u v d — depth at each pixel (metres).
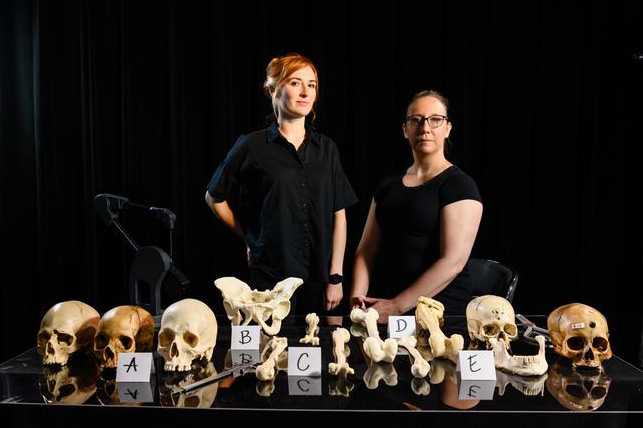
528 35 3.07
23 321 3.37
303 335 1.80
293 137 2.37
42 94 3.21
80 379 1.47
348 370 1.48
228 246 3.23
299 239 2.36
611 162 3.12
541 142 3.12
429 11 3.06
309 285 2.40
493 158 3.13
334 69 3.10
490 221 3.16
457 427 1.52
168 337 1.57
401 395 1.35
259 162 2.35
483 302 1.69
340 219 2.48
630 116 3.09
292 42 3.08
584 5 3.05
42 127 3.22
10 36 3.22
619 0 3.04
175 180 3.18
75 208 3.30
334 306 2.42
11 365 1.58
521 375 1.47
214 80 3.12
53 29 3.19
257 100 3.13
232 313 1.85
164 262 1.93
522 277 3.20
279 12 3.07
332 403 1.30
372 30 3.07
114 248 3.29
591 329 1.52
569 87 3.09
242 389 1.39
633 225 3.15
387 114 3.11
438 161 2.24
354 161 3.13
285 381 1.44
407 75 3.08
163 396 1.35
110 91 3.19
